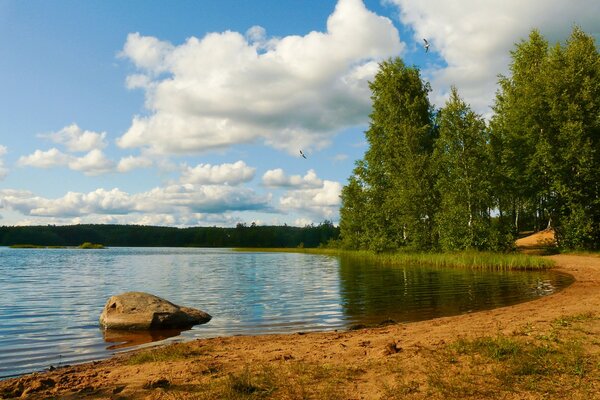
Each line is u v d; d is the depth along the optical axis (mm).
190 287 24844
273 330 12453
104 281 29547
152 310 13266
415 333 10422
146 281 29234
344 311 15477
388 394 5836
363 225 54406
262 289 23156
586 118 38156
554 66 40062
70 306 17875
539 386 5914
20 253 95625
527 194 43188
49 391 6645
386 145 47750
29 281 29719
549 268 30062
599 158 37781
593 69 39125
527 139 41812
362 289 21812
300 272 35750
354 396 5844
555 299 15461
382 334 10641
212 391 6164
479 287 21297
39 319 14820
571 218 37844
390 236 47938
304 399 5777
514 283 22531
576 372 6379
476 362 7066
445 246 40156
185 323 13570
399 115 48406
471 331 9922
